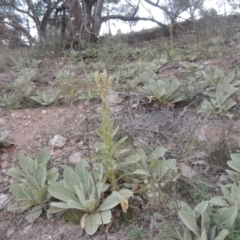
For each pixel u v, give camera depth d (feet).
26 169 5.49
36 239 4.64
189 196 4.88
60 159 6.34
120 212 4.70
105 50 15.47
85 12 18.88
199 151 5.85
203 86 8.28
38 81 11.40
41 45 18.80
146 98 8.38
